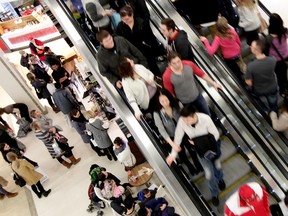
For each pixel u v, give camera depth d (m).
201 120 3.88
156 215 6.65
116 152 7.49
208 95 5.20
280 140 4.92
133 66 4.27
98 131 7.91
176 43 4.56
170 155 4.38
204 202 4.73
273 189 4.75
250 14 5.25
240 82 5.20
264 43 4.54
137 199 7.39
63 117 10.76
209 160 4.31
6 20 13.08
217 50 5.43
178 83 4.16
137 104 4.45
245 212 3.19
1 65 9.41
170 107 4.21
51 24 12.99
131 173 7.76
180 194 4.59
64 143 8.75
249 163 4.98
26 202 8.66
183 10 5.75
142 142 4.88
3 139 9.38
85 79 9.52
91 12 5.19
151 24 5.95
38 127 8.40
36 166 8.70
